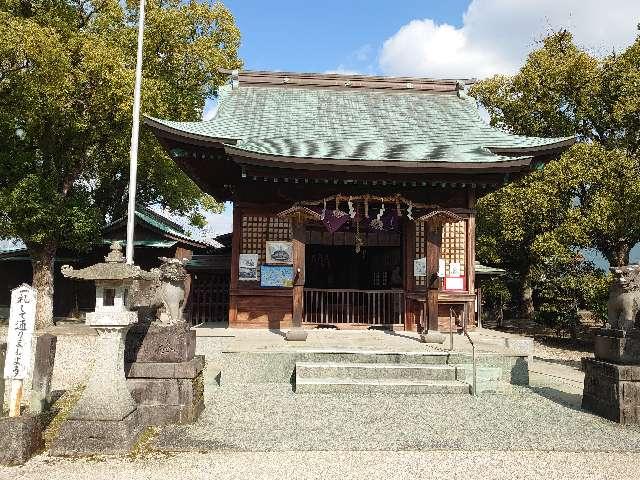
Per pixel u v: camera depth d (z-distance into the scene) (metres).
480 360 9.57
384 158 11.94
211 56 22.77
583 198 19.00
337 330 13.40
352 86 17.50
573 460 5.53
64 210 17.47
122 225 21.36
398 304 14.59
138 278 6.12
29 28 14.43
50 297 18.41
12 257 23.09
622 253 18.52
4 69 15.50
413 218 12.92
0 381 5.68
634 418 6.96
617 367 7.13
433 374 9.24
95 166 23.03
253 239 13.50
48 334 6.42
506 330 23.12
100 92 16.56
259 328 13.28
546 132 22.47
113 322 5.83
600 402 7.46
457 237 13.53
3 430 5.24
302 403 7.95
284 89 17.22
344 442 6.04
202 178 14.29
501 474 5.10
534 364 12.88
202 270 15.40
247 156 11.28
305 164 11.60
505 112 23.45
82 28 19.05
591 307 16.98
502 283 24.09
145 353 6.70
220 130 13.39
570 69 20.48
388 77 17.64
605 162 17.31
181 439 6.01
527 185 18.94
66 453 5.50
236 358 9.55
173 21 21.44
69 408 7.34
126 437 5.60
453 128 15.19
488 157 12.32
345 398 8.32
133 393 6.60
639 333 7.27
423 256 13.51
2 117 16.61
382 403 8.03
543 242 17.88
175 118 22.95
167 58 22.47
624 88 18.89
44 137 18.31
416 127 15.19
